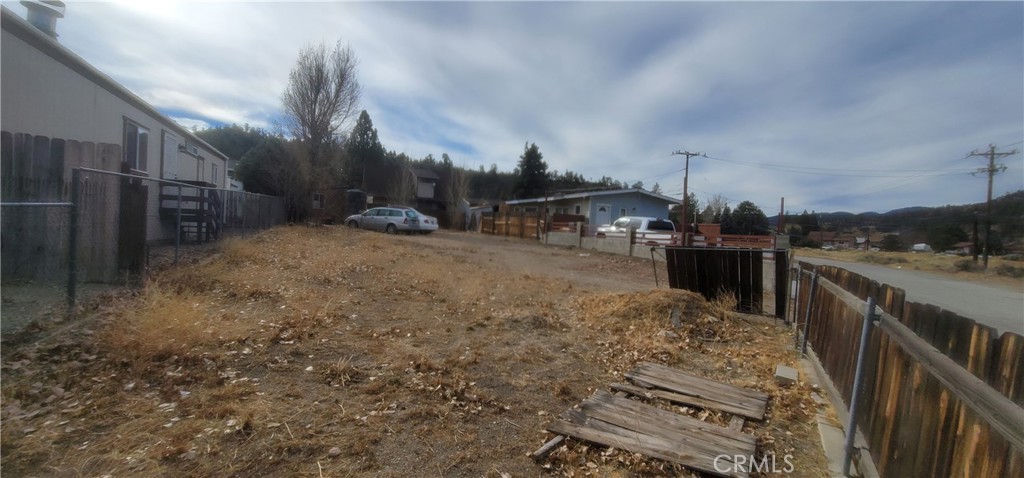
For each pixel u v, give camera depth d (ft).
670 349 18.70
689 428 11.78
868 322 9.89
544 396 13.71
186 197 38.93
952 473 6.56
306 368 14.20
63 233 19.66
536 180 196.03
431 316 21.80
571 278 40.75
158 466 9.09
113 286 21.35
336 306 21.71
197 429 10.37
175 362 13.71
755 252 26.27
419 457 10.04
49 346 14.03
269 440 10.18
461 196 143.54
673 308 23.08
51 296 18.30
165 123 44.91
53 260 19.34
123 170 31.27
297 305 20.89
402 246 53.83
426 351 16.61
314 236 54.90
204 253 34.09
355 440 10.44
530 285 33.60
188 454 9.45
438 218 152.05
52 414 10.69
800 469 10.41
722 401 13.76
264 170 89.61
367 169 157.48
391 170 160.04
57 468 8.85
